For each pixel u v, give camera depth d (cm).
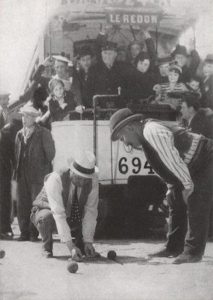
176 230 530
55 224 535
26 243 625
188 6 770
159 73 767
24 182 652
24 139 655
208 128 741
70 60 730
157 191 661
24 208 649
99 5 741
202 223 489
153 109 694
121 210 662
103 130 659
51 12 722
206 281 454
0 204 669
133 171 659
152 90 761
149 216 687
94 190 514
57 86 721
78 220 519
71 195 505
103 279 461
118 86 746
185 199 478
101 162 654
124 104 721
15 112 694
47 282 450
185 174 460
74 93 729
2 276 468
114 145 658
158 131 463
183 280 455
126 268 484
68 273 475
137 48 757
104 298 432
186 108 755
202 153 471
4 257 530
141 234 678
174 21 770
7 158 671
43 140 655
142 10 759
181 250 531
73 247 506
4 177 674
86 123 660
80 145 659
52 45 727
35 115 656
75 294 439
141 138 477
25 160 650
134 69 754
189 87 764
